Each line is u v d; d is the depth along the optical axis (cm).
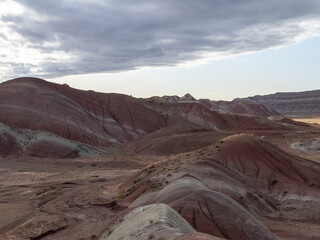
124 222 1998
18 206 3584
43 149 7556
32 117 8825
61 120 9350
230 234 2030
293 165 4559
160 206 1823
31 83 10406
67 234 2745
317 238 2631
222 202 2369
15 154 7400
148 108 12619
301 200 3734
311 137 10850
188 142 9894
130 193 3756
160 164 4316
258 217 3269
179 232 1377
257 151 4669
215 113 13738
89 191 4206
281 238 2566
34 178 5231
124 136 10800
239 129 12938
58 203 3675
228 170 4028
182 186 2877
